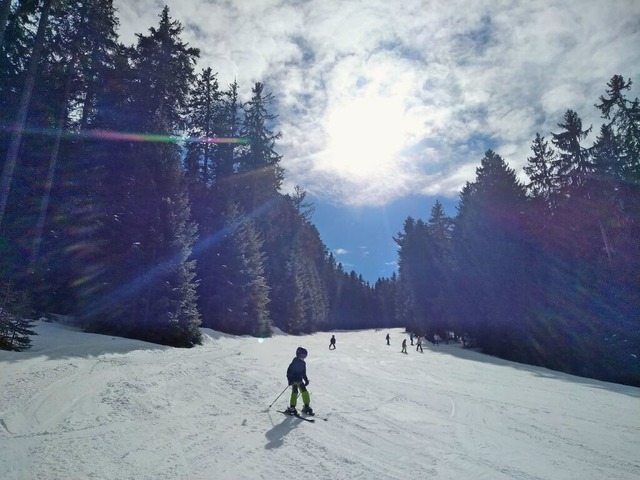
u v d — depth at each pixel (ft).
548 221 110.83
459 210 148.66
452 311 137.80
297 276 171.32
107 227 64.90
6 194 47.42
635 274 83.56
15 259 55.42
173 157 73.92
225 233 102.17
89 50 65.05
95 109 74.74
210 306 95.66
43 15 52.11
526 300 103.45
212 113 133.49
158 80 83.15
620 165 95.09
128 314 62.03
